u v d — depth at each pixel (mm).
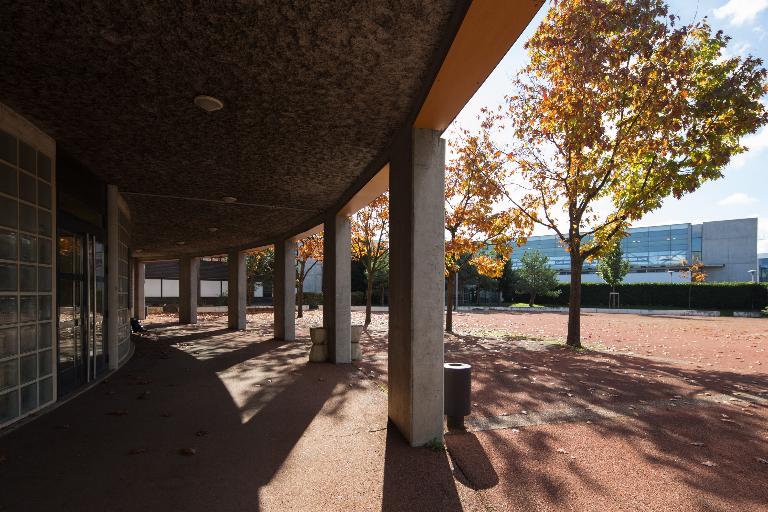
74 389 6820
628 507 3260
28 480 3633
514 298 46812
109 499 3324
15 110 4875
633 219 11430
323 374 8164
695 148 9922
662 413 5648
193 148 6074
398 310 5023
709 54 9992
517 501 3346
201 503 3281
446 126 4629
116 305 8508
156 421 5273
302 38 3379
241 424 5180
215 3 2941
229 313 18094
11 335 4969
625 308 36344
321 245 22781
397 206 5168
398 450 4363
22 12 3053
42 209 5578
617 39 9375
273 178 7598
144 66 3852
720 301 35188
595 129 9227
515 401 6227
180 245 17641
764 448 4438
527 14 2791
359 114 4805
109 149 6164
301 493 3453
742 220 47812
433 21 3139
